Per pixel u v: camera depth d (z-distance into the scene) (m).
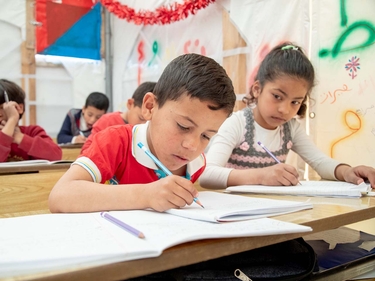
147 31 2.98
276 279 0.54
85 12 3.42
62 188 0.65
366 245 0.78
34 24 3.24
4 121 1.86
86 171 0.73
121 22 3.33
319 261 0.67
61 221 0.51
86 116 3.10
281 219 0.56
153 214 0.57
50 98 3.38
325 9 1.58
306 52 1.66
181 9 2.41
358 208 0.66
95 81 3.53
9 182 1.11
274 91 1.20
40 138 1.92
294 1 1.72
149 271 0.38
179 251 0.40
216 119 0.69
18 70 3.23
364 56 1.43
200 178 1.12
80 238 0.42
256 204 0.65
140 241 0.41
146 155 0.83
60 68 3.40
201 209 0.59
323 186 0.92
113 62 3.49
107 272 0.36
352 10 1.47
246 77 2.03
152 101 0.79
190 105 0.67
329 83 1.56
